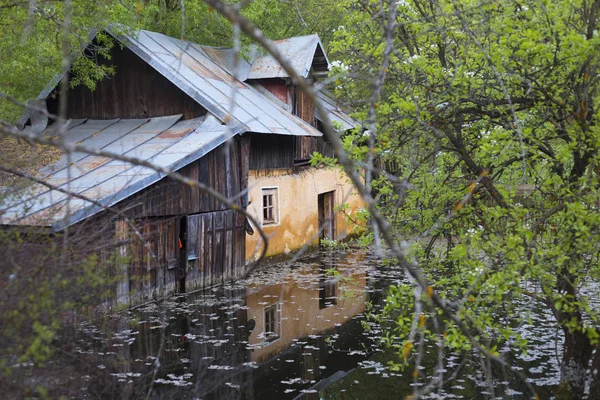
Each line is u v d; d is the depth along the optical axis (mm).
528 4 4941
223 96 13859
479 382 6711
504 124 5660
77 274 4055
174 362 7512
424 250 6594
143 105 14055
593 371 5078
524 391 6344
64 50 3217
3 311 3576
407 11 6172
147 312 10258
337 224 18828
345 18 6426
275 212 15531
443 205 6387
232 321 9680
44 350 3561
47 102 14750
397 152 6777
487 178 5805
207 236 12664
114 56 14250
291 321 9664
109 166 11469
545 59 5250
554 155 5547
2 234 3846
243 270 13906
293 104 16547
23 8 8523
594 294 9062
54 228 4551
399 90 6113
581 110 5016
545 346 7742
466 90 5734
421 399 6262
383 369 7340
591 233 4629
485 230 5520
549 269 4793
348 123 17469
